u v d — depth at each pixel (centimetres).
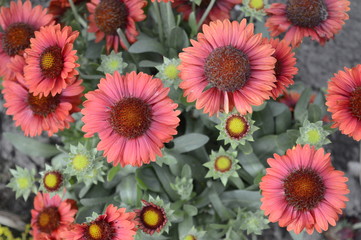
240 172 69
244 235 72
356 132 57
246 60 56
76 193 73
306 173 57
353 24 87
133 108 58
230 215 69
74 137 74
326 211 57
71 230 59
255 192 68
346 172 81
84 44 75
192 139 67
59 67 60
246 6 67
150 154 58
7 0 75
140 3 67
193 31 71
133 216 58
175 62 63
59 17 73
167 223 62
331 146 82
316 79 85
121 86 58
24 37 67
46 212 67
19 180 68
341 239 76
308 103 75
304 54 87
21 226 80
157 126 58
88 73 71
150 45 70
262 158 70
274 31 66
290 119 72
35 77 60
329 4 65
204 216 73
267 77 56
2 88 74
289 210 58
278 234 76
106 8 67
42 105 63
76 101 64
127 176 70
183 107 70
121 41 69
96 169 63
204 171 71
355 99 57
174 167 68
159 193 70
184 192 67
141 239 64
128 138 58
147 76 58
